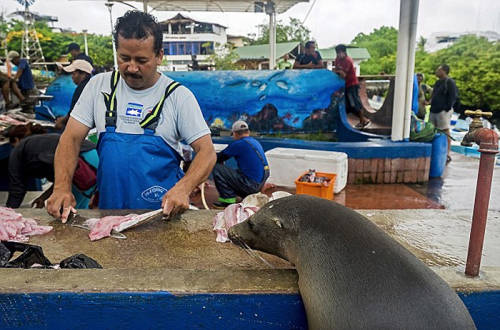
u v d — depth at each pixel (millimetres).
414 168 6844
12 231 2080
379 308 1141
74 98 4523
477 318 1445
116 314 1392
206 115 8461
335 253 1295
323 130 8555
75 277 1454
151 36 2150
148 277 1458
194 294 1376
